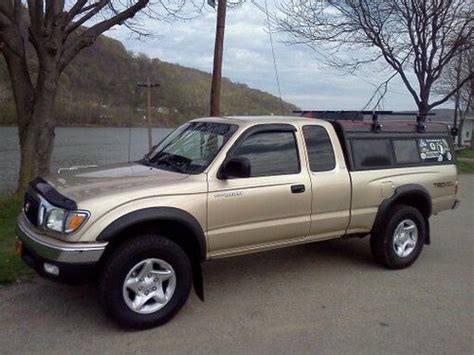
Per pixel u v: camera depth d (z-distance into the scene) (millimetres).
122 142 36969
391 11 14203
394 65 15250
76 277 3293
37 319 3645
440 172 5590
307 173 4438
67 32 8539
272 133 4312
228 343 3344
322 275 4895
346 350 3275
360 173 4840
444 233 7121
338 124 4840
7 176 18000
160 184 3668
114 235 3344
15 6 8523
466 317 3881
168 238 3789
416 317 3861
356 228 4883
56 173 4316
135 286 3523
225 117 4656
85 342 3301
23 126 8570
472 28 14344
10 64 8492
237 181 3988
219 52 9398
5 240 5625
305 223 4426
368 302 4180
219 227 3887
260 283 4621
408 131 5426
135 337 3410
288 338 3441
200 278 3906
